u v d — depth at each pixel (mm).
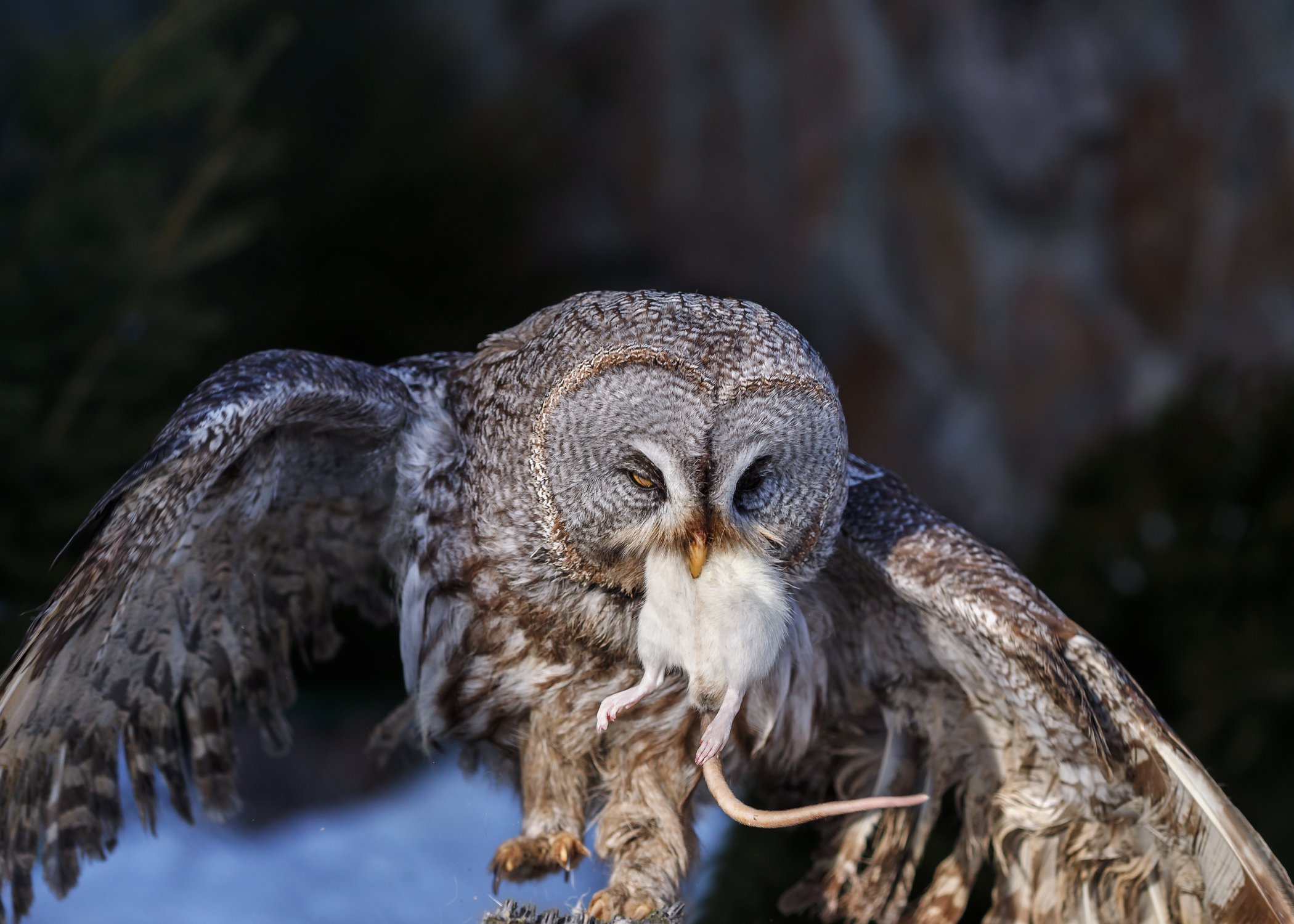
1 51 13367
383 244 18312
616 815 7555
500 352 7711
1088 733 7031
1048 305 20609
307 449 7516
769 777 8461
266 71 18641
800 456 6957
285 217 17938
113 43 13461
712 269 21688
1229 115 19891
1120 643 13562
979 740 7961
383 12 20016
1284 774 12406
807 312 21562
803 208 21719
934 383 20922
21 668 5973
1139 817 7395
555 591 7262
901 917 8344
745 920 9766
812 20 21828
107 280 12219
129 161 13367
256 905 12062
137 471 6137
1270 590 13359
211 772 7914
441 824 13938
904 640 7879
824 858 8594
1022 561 14609
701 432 6645
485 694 7551
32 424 11805
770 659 6801
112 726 7473
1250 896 7090
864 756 8484
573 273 20750
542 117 20656
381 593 8422
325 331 17922
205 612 7695
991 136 20906
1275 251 19484
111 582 6133
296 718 15102
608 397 6773
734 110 21984
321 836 13422
